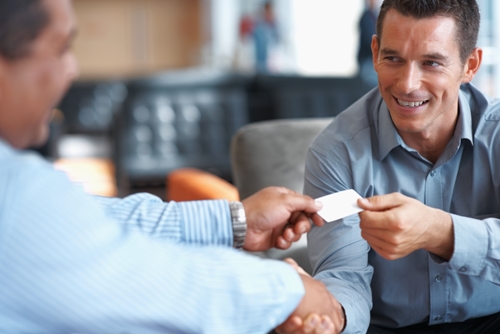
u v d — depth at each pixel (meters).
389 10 1.22
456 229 1.16
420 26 1.19
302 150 1.82
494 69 5.73
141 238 0.82
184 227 1.13
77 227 0.75
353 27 8.99
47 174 0.76
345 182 1.39
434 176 1.36
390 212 1.10
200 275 0.83
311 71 9.58
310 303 1.01
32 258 0.72
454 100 1.27
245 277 0.86
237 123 4.32
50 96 0.78
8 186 0.72
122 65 14.23
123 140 4.11
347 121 1.44
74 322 0.75
